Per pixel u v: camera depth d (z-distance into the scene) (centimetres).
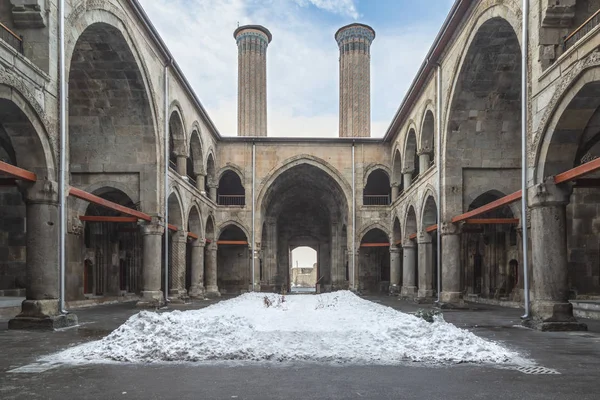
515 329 1223
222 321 1077
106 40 1711
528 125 1280
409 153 2928
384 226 3456
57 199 1241
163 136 2141
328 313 1698
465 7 1703
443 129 2016
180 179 2439
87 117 1997
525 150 1285
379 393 615
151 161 2039
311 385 652
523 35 1291
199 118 2877
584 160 1780
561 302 1198
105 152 2031
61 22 1275
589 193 1916
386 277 3991
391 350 857
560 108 1128
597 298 1862
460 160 1980
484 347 845
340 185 3488
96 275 2538
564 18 1192
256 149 3494
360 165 3503
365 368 749
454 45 1877
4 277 1933
